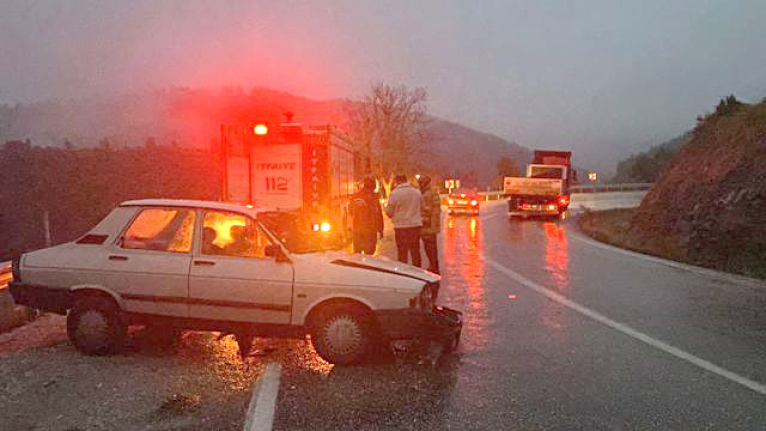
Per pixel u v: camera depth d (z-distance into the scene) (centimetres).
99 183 5244
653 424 461
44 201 4797
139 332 723
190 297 620
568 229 2447
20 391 524
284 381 557
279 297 607
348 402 504
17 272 656
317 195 1338
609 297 972
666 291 1026
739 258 1334
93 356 631
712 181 1753
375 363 614
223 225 638
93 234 657
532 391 533
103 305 629
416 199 1018
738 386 548
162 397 512
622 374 582
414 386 545
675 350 665
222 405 495
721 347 677
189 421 460
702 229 1555
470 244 1833
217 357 632
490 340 705
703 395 524
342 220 1518
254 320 614
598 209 4128
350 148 1717
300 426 452
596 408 493
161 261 629
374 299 592
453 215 3447
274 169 1348
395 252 1598
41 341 693
